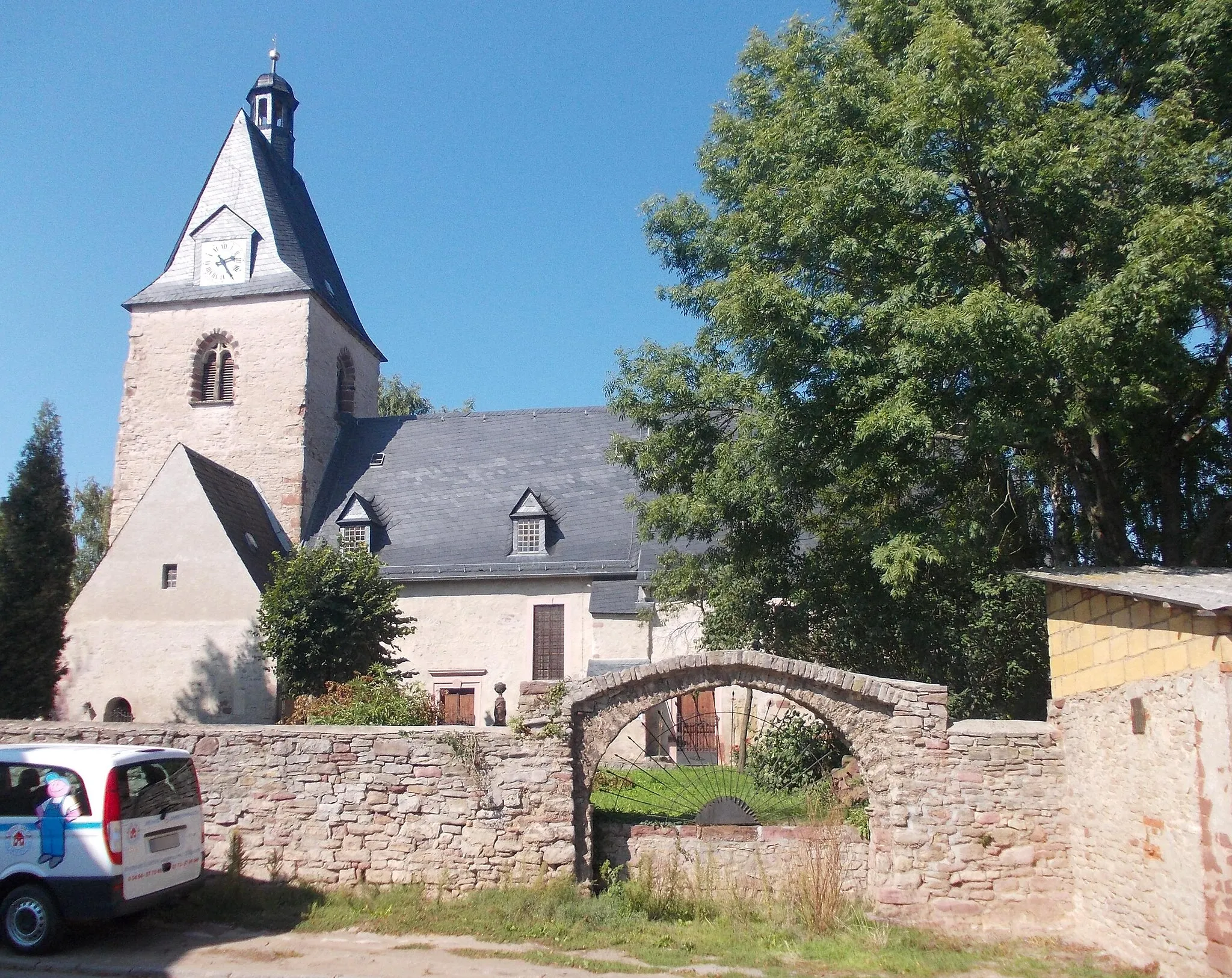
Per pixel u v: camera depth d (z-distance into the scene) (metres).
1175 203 12.85
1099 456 14.89
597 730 11.88
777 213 15.06
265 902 11.04
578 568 26.94
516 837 11.48
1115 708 10.27
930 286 13.52
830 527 17.50
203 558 25.02
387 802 11.71
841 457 14.66
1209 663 8.66
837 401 14.34
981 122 13.20
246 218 32.22
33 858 9.45
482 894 11.22
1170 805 9.22
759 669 11.71
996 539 15.80
